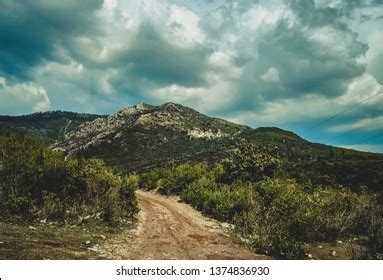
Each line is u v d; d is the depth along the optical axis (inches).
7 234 541.3
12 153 930.7
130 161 5531.5
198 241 705.6
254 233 770.8
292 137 7111.2
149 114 7824.8
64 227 679.7
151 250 593.9
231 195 1168.2
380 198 1092.5
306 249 652.7
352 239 840.3
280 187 1139.9
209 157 4138.8
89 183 964.6
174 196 1822.1
